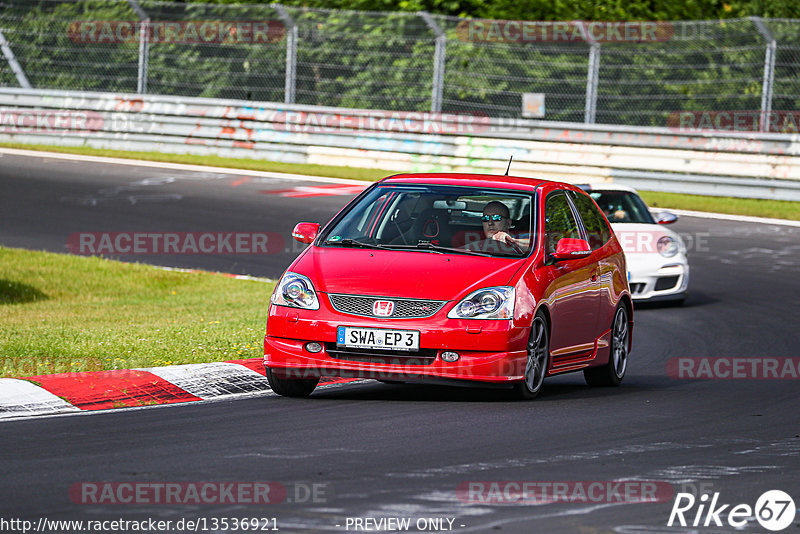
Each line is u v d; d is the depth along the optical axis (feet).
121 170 230.27
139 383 80.12
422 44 251.60
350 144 241.55
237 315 119.24
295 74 255.70
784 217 203.51
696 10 301.02
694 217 201.26
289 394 81.05
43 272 146.51
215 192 210.59
